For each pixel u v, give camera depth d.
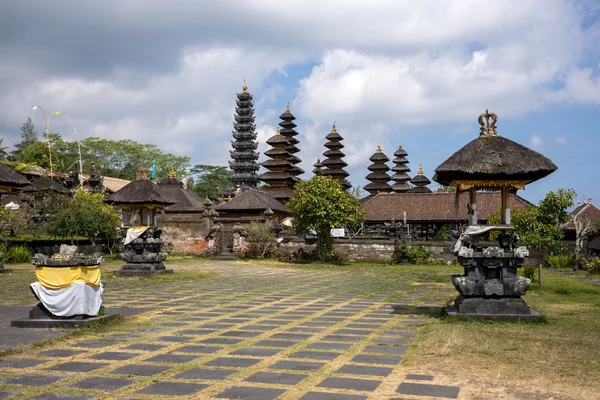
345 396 7.60
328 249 40.69
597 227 38.94
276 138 66.25
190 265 35.09
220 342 11.20
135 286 22.61
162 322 13.65
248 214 51.06
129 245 26.84
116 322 13.41
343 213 39.69
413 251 40.28
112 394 7.73
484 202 47.97
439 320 13.80
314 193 39.78
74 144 84.94
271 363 9.45
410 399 7.45
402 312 15.55
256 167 79.19
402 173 82.75
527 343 10.74
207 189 97.69
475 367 9.02
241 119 79.88
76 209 37.97
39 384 8.20
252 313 15.30
